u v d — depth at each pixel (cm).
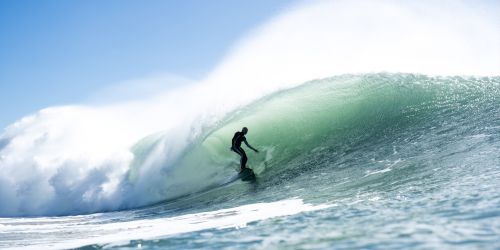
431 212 569
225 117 1961
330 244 483
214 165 1762
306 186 1143
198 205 1312
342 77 1961
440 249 409
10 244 819
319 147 1577
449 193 673
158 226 866
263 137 1772
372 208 674
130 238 705
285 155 1636
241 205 1073
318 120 1734
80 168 2211
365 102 1731
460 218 514
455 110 1453
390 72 1894
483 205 560
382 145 1348
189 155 1880
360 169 1155
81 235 876
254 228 646
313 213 713
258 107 1955
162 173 1908
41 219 1717
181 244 591
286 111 1841
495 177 731
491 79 1655
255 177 1526
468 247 404
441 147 1120
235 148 1633
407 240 454
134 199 1927
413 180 866
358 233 516
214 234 638
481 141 1067
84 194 2111
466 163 901
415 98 1650
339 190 958
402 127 1466
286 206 873
